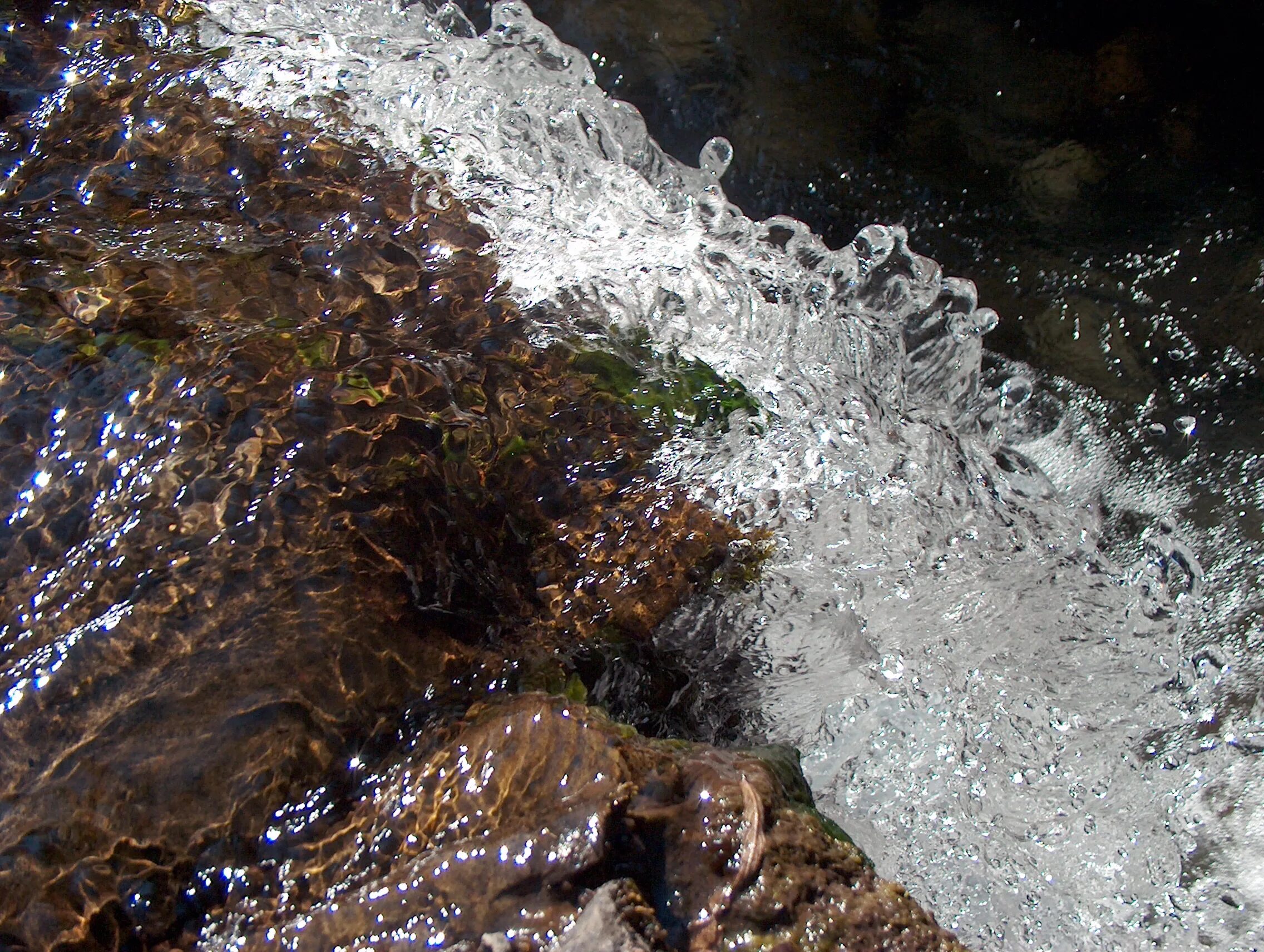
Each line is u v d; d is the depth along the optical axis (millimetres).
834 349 1189
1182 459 1244
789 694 1062
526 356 1092
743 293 1194
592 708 915
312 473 960
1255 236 1335
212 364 1000
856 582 1084
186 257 1091
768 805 877
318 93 1240
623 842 854
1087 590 1146
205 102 1217
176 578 921
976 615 1112
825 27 1525
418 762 899
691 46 1497
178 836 868
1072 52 1498
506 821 864
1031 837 1054
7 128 1186
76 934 845
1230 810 1070
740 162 1411
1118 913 1033
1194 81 1462
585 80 1315
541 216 1198
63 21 1264
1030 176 1403
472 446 1018
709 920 838
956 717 1078
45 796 870
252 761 884
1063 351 1301
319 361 1021
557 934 826
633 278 1170
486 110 1265
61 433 969
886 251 1272
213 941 852
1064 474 1238
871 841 1033
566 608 1005
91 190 1146
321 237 1132
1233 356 1285
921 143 1433
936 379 1250
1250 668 1131
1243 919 1029
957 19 1539
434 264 1134
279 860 870
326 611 921
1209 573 1183
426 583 956
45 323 1018
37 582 930
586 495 1042
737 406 1111
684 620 1034
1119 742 1090
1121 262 1335
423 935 837
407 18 1391
